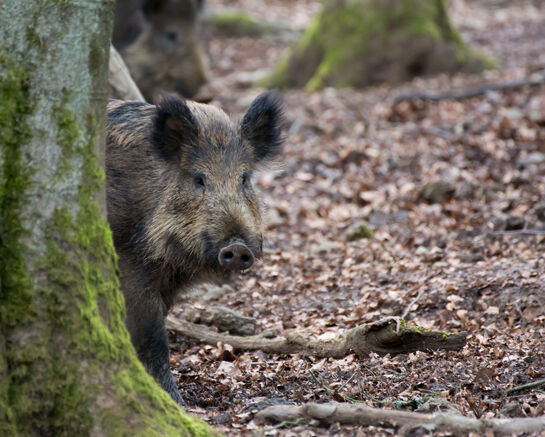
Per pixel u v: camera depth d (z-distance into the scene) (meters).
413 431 7.45
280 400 8.90
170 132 9.97
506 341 10.98
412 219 17.83
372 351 10.91
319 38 33.66
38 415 6.65
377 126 24.67
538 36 40.41
